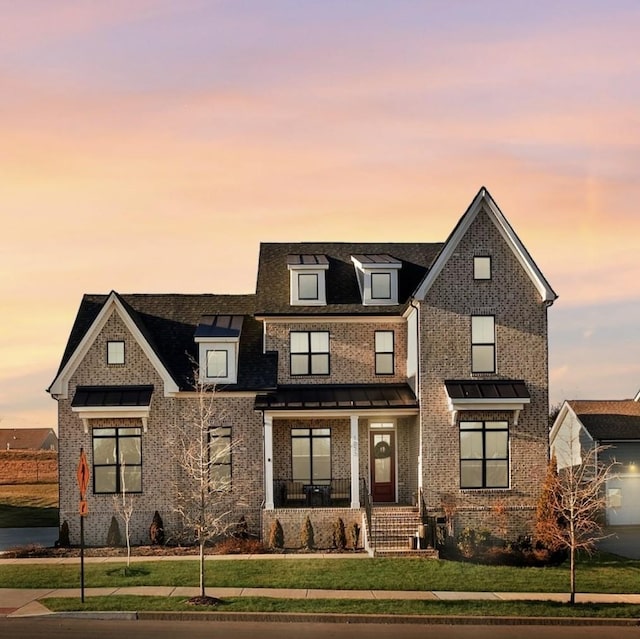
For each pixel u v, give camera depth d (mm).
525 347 35438
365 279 38094
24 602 24875
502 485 34812
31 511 50781
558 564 31625
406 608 24359
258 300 38188
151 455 35344
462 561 31656
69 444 35312
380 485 37188
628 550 36344
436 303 35312
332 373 37594
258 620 23469
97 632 21531
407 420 37312
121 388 35438
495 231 35750
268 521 33906
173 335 38812
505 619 23797
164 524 35031
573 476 31703
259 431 36094
